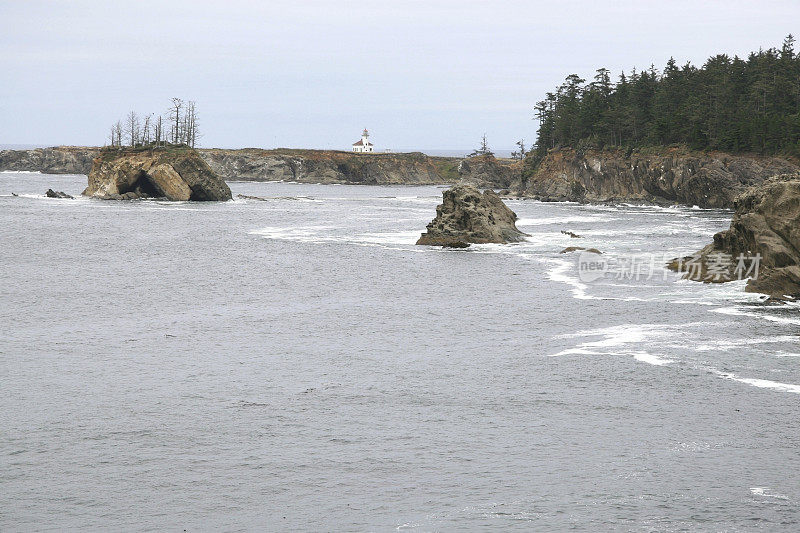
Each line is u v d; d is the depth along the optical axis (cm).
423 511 5456
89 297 13188
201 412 7388
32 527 5250
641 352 9369
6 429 6912
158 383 8288
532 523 5275
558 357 9256
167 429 6950
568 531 5166
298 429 6962
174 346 9856
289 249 19612
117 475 6016
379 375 8612
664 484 5816
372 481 5912
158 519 5366
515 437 6744
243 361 9169
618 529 5184
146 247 19912
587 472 6034
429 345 9938
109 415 7294
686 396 7756
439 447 6544
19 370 8719
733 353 9244
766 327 10506
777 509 5422
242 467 6156
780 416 7181
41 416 7250
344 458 6319
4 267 16300
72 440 6675
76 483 5872
